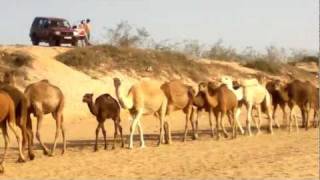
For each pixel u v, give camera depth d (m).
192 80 74.38
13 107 28.02
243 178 23.34
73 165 28.20
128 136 41.81
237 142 36.09
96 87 59.53
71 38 72.94
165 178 23.98
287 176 23.52
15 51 60.41
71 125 49.59
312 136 38.50
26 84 53.56
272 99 43.56
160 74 71.19
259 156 29.33
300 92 42.59
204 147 33.84
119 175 25.11
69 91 55.69
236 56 97.56
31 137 30.42
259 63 92.00
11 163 29.03
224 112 38.47
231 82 40.75
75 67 64.31
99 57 67.62
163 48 80.56
